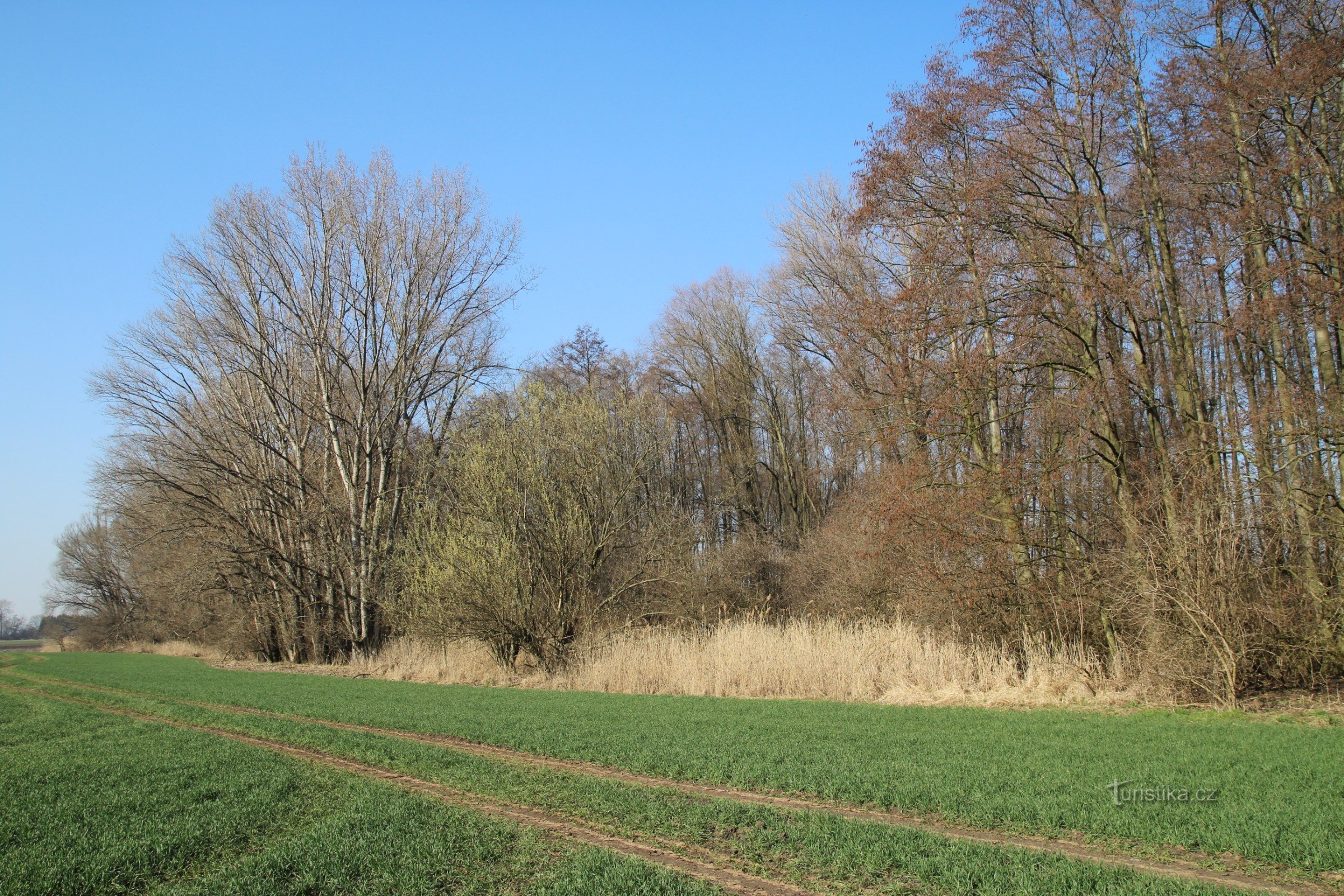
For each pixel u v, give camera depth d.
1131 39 18.72
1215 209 18.38
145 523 37.97
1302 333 17.97
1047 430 19.55
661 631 23.61
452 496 27.02
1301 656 14.66
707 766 9.56
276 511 35.72
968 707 14.71
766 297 35.06
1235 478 16.03
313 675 27.78
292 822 7.91
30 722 15.67
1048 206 18.36
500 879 6.10
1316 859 5.91
